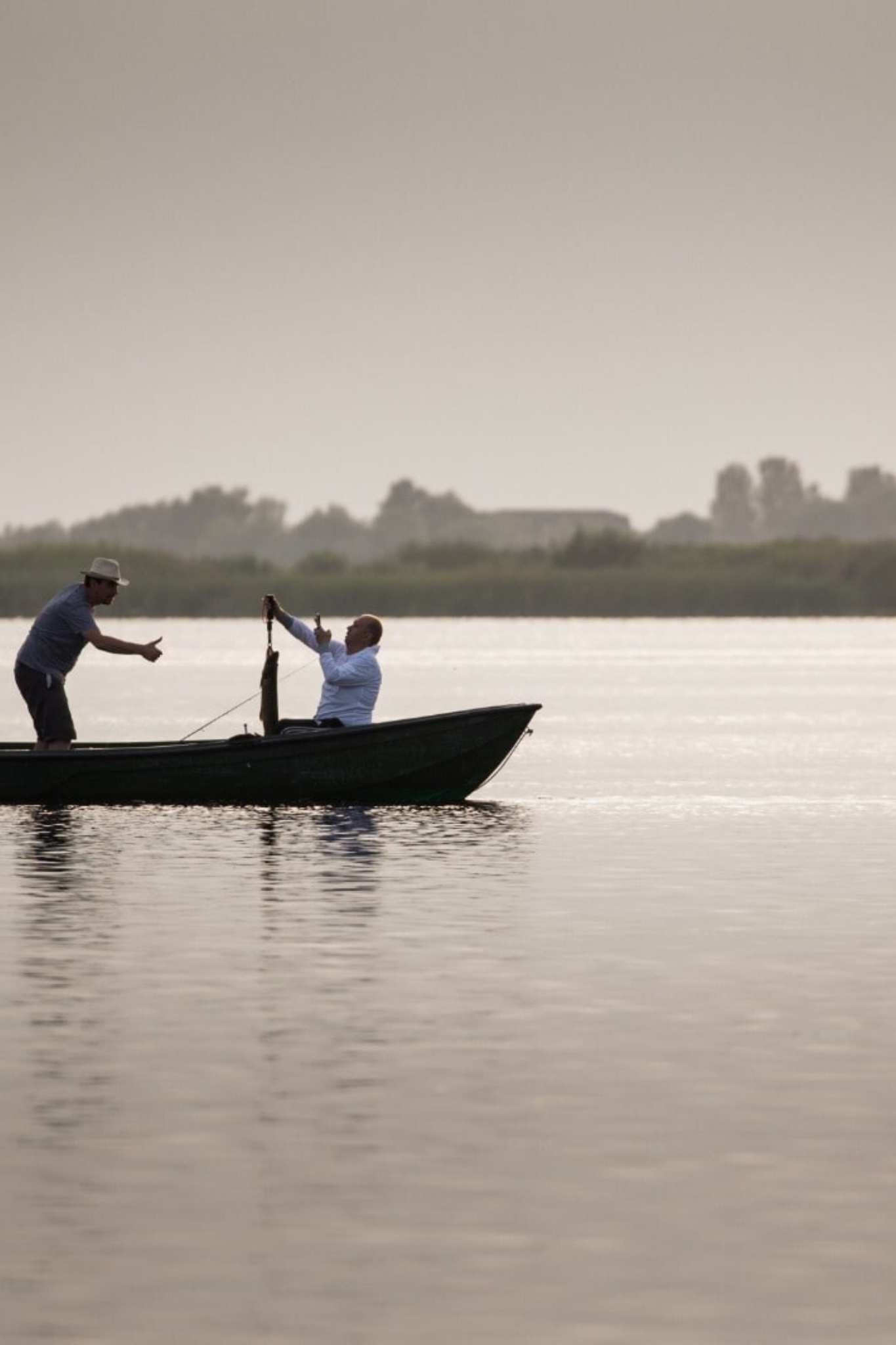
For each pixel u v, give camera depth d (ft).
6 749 219.00
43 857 165.68
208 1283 64.64
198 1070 91.20
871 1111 84.33
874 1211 71.41
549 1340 60.13
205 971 114.93
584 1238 68.69
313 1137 80.48
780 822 196.54
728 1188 73.97
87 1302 63.00
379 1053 94.63
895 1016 102.99
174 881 152.05
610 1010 104.42
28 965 116.47
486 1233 69.10
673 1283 64.64
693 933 128.57
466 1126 82.12
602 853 170.60
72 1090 87.40
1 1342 59.77
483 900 142.72
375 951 121.60
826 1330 60.85
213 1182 74.54
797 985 111.14
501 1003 105.91
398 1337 60.34
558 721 360.48
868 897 144.77
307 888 148.25
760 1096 86.79
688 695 449.89
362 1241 68.44
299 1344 59.77
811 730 337.31
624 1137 80.53
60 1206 71.87
